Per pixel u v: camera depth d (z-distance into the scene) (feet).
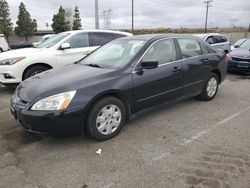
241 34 114.52
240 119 16.39
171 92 16.39
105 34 28.19
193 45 18.45
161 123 15.71
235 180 10.13
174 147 12.75
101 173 10.68
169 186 9.82
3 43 68.49
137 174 10.57
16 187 9.91
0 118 16.98
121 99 13.94
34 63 23.53
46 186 9.94
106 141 13.41
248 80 29.04
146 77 14.70
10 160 11.74
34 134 14.30
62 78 13.52
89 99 12.41
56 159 11.78
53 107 11.89
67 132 12.37
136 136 13.97
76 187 9.86
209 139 13.58
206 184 9.91
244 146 12.79
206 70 18.94
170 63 16.22
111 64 15.15
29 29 185.16
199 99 20.22
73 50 25.72
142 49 15.08
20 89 13.75
